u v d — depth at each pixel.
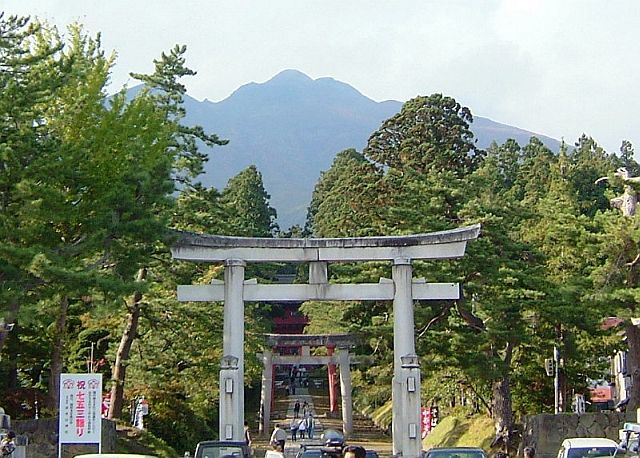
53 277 27.00
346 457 13.61
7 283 27.53
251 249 36.34
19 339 38.59
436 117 83.38
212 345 43.16
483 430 49.12
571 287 38.72
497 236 41.66
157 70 43.06
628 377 47.44
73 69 30.55
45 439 33.94
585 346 43.94
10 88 27.84
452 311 43.25
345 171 100.38
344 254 36.59
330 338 67.94
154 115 34.19
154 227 30.44
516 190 92.62
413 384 35.44
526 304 39.88
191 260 36.06
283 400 103.19
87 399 25.55
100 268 32.47
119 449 38.59
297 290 36.41
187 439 47.41
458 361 41.44
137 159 31.91
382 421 76.62
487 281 41.34
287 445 60.81
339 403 96.19
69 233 31.69
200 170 42.69
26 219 29.09
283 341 68.06
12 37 29.20
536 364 45.53
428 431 58.12
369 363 53.69
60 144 29.70
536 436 39.69
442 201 45.00
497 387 43.00
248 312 51.66
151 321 41.75
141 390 46.97
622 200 44.34
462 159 81.75
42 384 44.69
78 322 44.47
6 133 28.42
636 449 25.09
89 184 30.80
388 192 71.50
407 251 36.72
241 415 35.09
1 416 30.27
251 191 109.00
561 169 89.00
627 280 38.59
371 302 44.97
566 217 39.66
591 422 39.56
